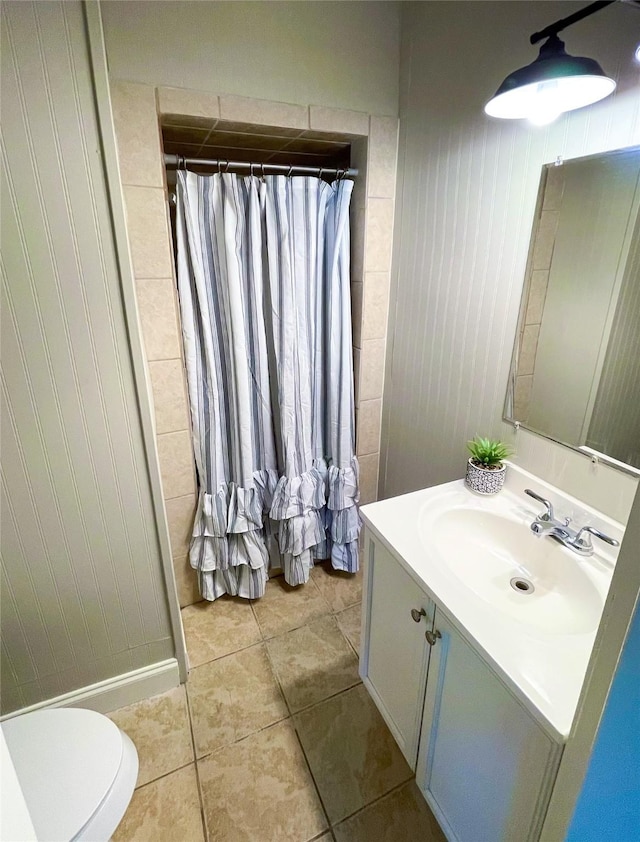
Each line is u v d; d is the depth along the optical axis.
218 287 1.60
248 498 1.81
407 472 1.94
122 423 1.25
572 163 1.06
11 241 1.01
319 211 1.65
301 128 1.51
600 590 1.00
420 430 1.80
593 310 1.07
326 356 1.86
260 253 1.60
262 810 1.27
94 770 1.02
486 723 0.94
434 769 1.20
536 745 0.79
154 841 1.21
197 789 1.32
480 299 1.40
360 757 1.40
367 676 1.54
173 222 1.66
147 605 1.49
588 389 1.11
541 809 0.82
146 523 1.38
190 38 1.30
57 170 0.99
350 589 2.10
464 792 1.08
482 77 1.26
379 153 1.64
